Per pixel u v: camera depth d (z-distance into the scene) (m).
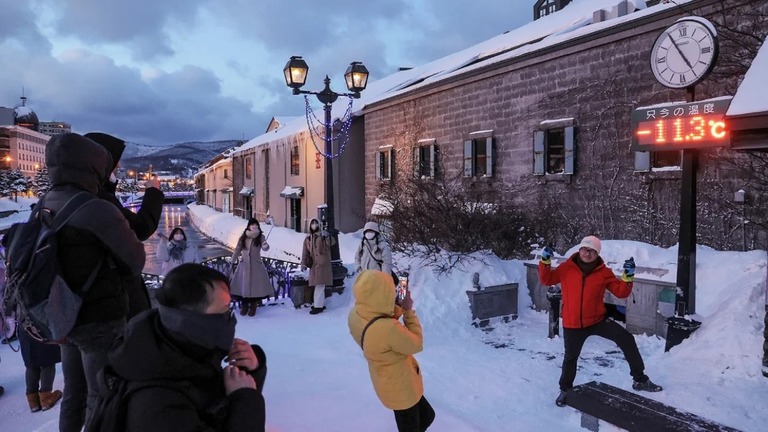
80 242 2.68
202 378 1.63
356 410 4.60
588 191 11.59
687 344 5.80
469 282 8.02
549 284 4.98
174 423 1.47
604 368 5.78
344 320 8.09
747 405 4.43
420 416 3.74
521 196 13.35
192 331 1.55
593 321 4.77
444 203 10.20
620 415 3.94
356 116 21.92
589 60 11.55
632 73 10.66
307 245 8.69
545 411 4.70
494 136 14.36
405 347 3.40
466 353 6.46
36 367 4.63
